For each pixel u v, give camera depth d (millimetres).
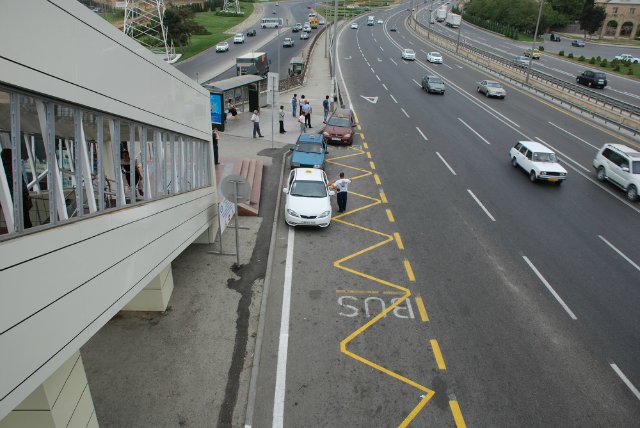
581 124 29594
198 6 103500
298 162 18297
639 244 14336
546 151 19688
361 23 90375
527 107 33531
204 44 62812
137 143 9133
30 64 3982
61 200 4734
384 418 7512
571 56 62969
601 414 7859
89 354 8469
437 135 25391
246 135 23625
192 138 10406
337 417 7480
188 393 7734
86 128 6160
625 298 11344
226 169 17250
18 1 3795
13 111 3889
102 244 5492
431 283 11492
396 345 9211
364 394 7969
